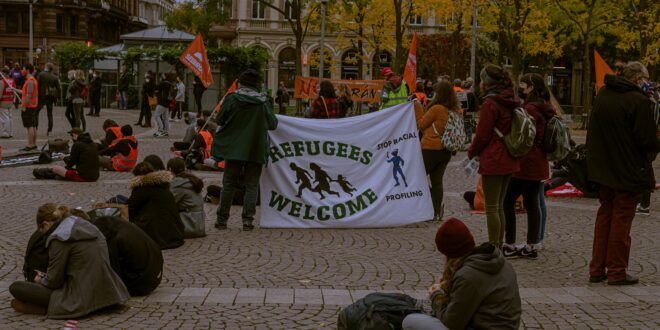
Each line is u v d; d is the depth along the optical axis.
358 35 38.88
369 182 10.23
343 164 10.18
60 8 73.44
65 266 5.98
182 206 9.10
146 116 28.33
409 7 35.59
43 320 5.90
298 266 7.85
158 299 6.52
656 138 6.98
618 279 7.22
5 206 11.12
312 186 10.10
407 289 7.02
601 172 7.12
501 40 37.69
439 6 34.28
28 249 6.29
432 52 51.88
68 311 5.91
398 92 13.08
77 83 23.25
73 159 13.76
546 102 8.32
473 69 36.00
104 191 12.73
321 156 10.15
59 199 11.82
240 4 64.56
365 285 7.13
